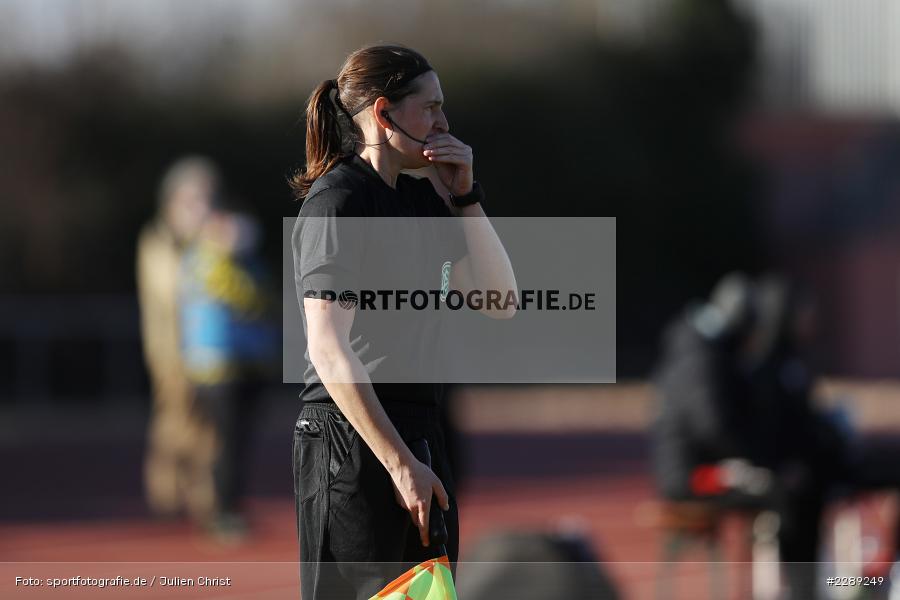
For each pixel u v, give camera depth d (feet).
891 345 302.66
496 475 157.17
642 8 328.29
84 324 212.84
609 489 144.66
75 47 280.92
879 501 82.89
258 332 102.78
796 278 318.24
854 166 319.47
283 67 296.10
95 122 274.77
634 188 312.91
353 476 38.09
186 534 111.34
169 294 113.60
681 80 322.75
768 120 326.03
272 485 145.48
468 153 40.50
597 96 314.76
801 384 74.69
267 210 282.36
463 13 313.73
